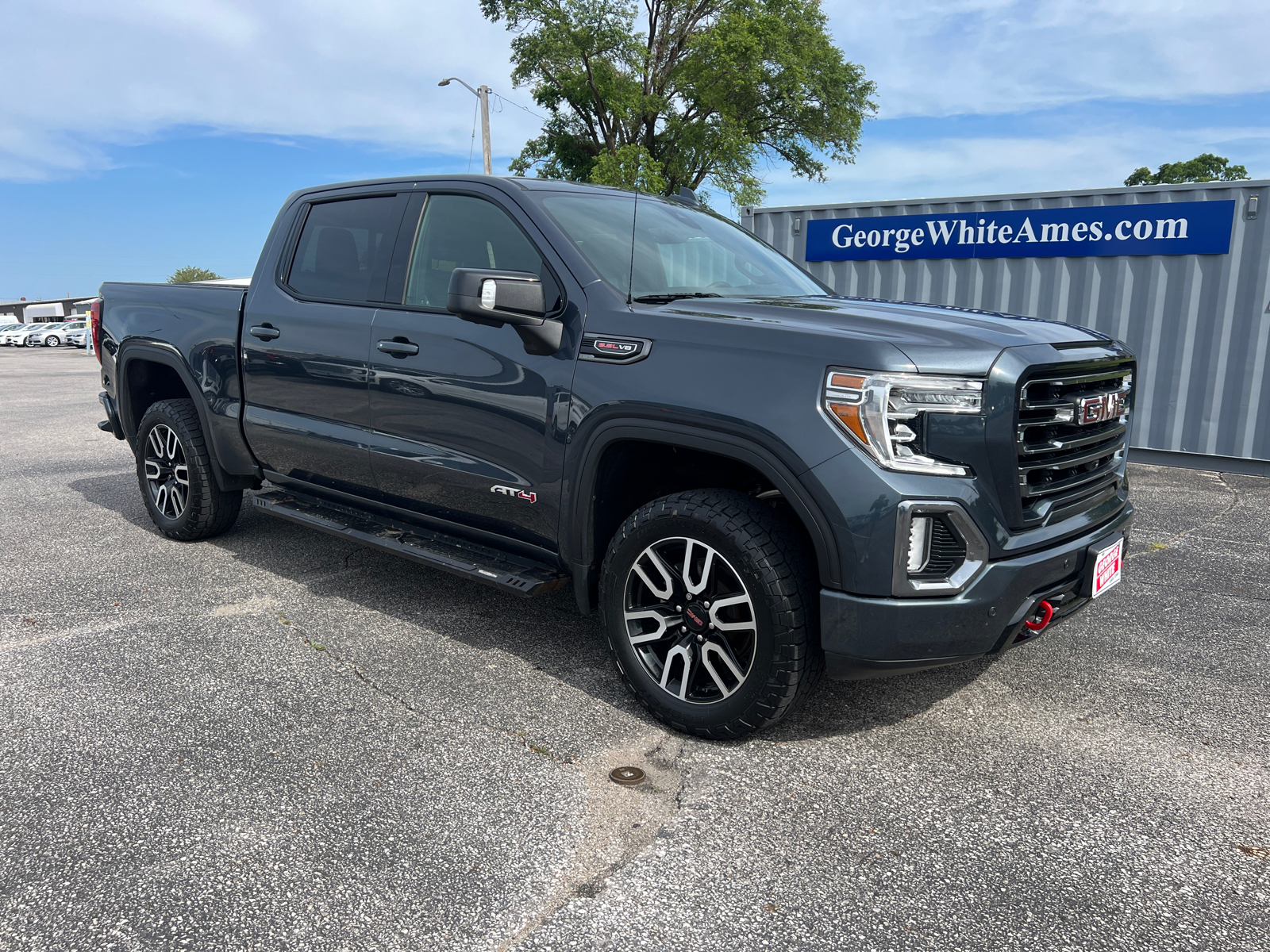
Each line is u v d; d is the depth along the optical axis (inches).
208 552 179.9
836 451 89.8
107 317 190.4
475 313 106.1
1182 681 125.1
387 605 150.2
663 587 110.5
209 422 168.2
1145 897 77.9
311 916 73.5
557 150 1237.1
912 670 95.0
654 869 80.8
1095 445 108.7
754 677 98.4
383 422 134.9
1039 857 83.7
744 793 94.1
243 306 160.1
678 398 99.0
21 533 195.0
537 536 118.8
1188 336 296.7
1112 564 108.2
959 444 89.8
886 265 347.3
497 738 105.2
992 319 107.5
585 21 1107.9
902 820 89.7
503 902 75.7
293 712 110.8
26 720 107.6
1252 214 280.4
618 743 104.7
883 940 72.0
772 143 1261.1
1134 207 297.7
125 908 74.2
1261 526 217.0
